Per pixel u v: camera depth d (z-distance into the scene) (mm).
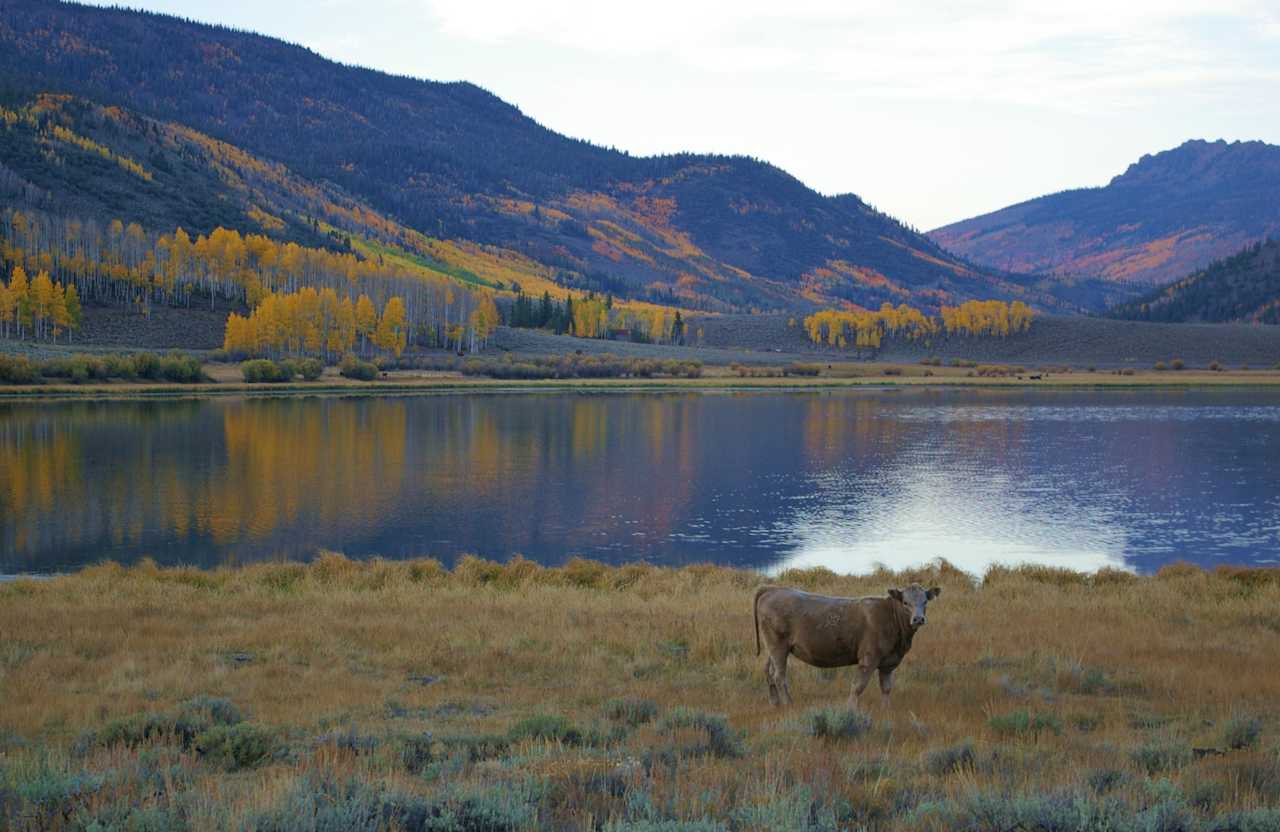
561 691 14336
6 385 133000
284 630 18609
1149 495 62719
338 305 192750
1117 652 16734
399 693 14203
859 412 126438
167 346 187375
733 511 57094
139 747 10227
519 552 45500
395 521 53062
